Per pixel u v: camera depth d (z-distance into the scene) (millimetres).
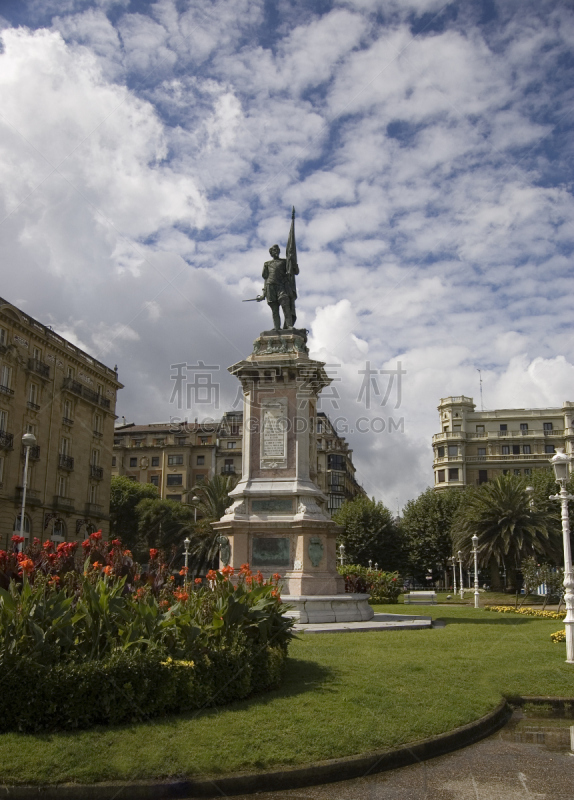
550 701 10531
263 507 20719
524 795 7047
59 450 48125
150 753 7270
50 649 8250
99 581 9547
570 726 9523
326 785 7285
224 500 51500
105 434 54656
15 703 7859
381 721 8594
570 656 13375
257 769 7184
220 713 8688
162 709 8516
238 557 20031
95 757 7148
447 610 30266
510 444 88625
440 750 8297
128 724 8172
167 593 11055
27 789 6621
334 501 82875
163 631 9141
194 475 84625
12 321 43344
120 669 8289
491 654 13773
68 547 11836
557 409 88938
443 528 65188
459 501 65562
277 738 7859
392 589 38750
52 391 47562
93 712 8086
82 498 50812
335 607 19266
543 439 87812
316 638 15867
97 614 8992
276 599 11289
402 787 7250
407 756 7926
